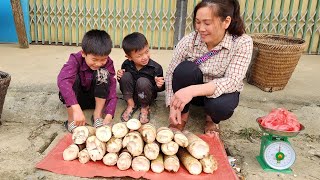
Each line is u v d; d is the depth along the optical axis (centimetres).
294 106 374
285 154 266
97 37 279
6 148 284
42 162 260
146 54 323
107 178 250
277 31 548
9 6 537
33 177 248
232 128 334
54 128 321
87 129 266
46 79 408
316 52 555
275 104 377
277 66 381
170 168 249
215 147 291
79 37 554
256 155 292
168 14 542
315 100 384
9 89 380
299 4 534
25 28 527
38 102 358
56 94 374
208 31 264
